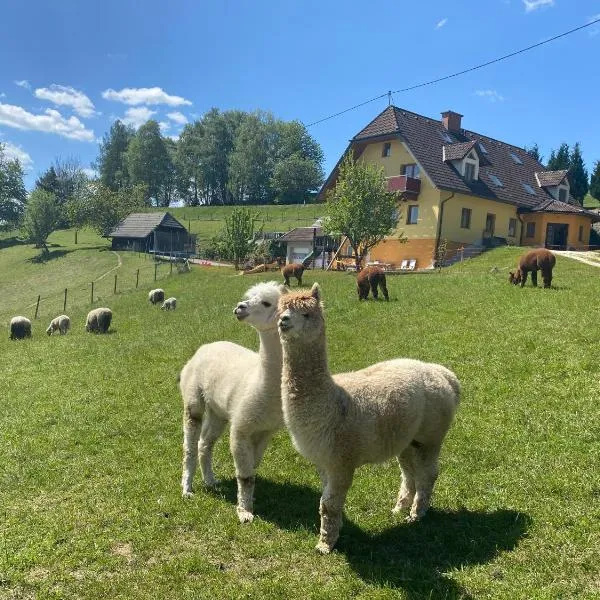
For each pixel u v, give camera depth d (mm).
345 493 5008
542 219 39969
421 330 13070
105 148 125562
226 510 6035
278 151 108812
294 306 4773
